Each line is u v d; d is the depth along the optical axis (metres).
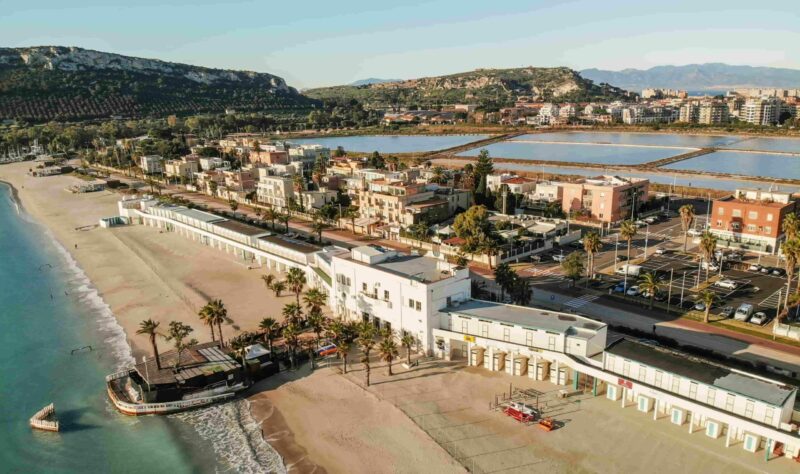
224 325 105.19
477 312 88.25
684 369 70.44
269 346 90.25
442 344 88.75
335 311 108.81
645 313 103.94
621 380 72.81
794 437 59.84
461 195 186.75
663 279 122.38
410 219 167.75
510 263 136.38
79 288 131.75
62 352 99.00
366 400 78.31
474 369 85.44
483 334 85.62
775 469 60.59
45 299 125.56
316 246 137.38
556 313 86.94
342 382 83.62
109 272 142.50
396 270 96.44
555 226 155.88
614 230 167.88
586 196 180.38
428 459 65.31
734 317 100.50
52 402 83.38
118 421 78.06
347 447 68.69
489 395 78.06
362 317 100.94
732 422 64.12
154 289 127.81
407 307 91.31
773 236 137.00
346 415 75.19
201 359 87.31
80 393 85.56
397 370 86.19
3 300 125.62
